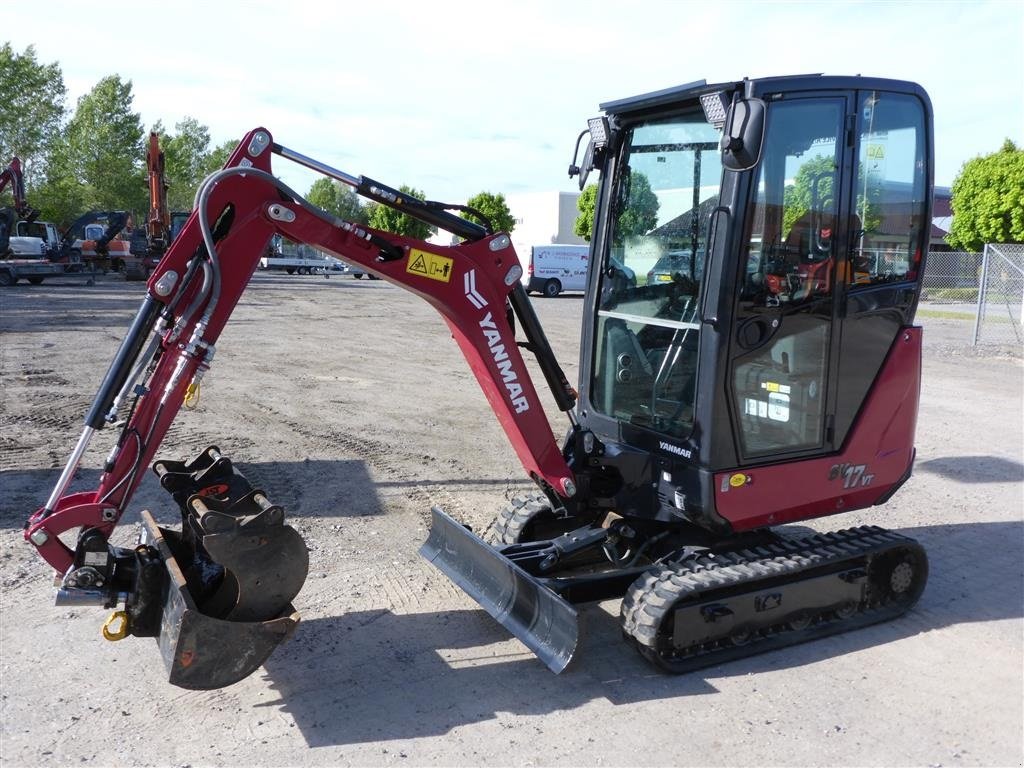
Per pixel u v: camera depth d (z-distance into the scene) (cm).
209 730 354
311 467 742
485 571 452
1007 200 2838
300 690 388
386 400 1038
